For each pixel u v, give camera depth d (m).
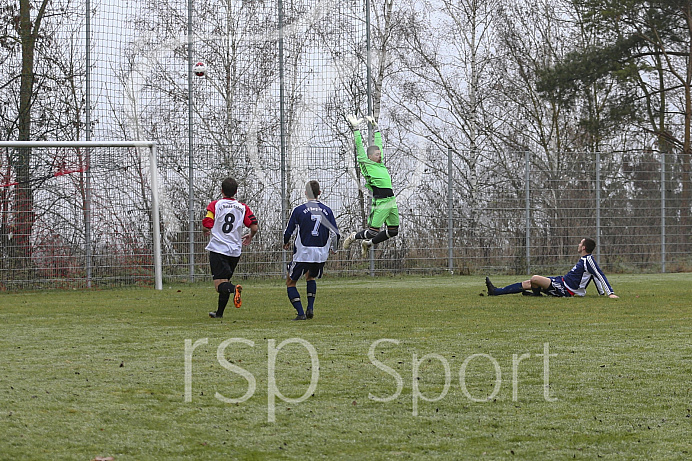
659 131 102.56
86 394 17.58
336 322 31.27
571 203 73.06
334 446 13.83
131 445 13.84
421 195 67.50
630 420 15.62
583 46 104.75
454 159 68.69
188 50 61.19
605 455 13.35
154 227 54.06
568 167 73.25
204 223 33.19
